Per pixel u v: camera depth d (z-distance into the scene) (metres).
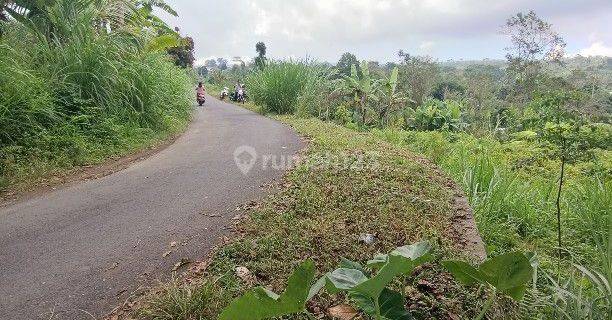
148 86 9.77
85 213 4.69
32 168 6.35
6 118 6.70
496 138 12.70
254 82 18.27
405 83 29.22
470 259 3.28
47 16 9.25
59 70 8.25
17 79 7.10
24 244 3.90
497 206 4.95
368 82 16.45
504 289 1.94
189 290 2.75
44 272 3.37
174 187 5.61
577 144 4.38
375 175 5.68
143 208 4.80
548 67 23.48
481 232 4.36
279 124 12.62
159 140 9.39
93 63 8.57
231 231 4.03
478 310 2.59
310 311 2.64
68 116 7.85
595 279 2.82
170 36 11.36
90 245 3.84
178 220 4.39
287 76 16.50
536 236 4.63
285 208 4.48
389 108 16.88
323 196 4.77
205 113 16.83
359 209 4.39
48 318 2.76
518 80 22.55
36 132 7.12
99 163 7.25
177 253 3.63
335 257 3.35
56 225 4.36
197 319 2.58
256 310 1.72
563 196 5.64
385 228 3.88
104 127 8.27
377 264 2.14
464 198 5.00
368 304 2.00
